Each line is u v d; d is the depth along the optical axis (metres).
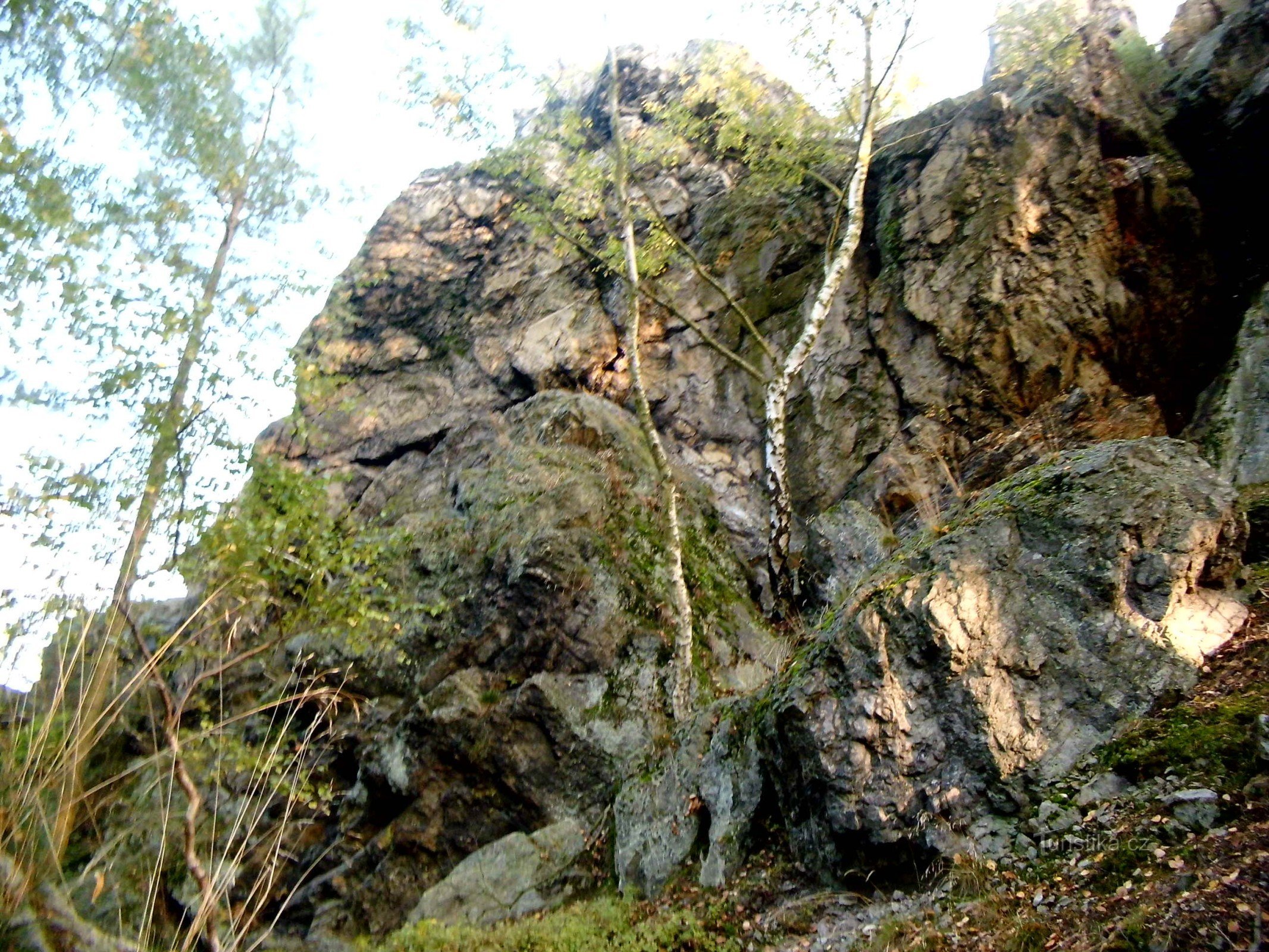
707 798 8.66
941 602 6.95
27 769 5.28
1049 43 14.62
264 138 9.18
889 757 6.68
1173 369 12.60
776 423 12.06
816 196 16.58
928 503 11.59
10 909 4.98
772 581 11.93
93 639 6.27
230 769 9.81
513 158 13.01
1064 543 7.12
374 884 10.09
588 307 17.56
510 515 13.05
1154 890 4.77
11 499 6.59
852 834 6.65
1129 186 13.33
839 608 8.05
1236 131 13.16
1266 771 5.30
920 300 13.80
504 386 17.20
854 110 14.80
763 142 15.16
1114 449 7.53
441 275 19.19
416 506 15.53
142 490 7.14
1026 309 12.97
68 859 7.53
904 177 15.18
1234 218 13.16
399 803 11.02
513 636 11.79
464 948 7.85
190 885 7.53
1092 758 6.21
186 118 8.64
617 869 9.09
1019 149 13.92
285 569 8.69
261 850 10.59
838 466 13.48
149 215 7.98
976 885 5.76
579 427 14.37
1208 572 7.08
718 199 17.77
